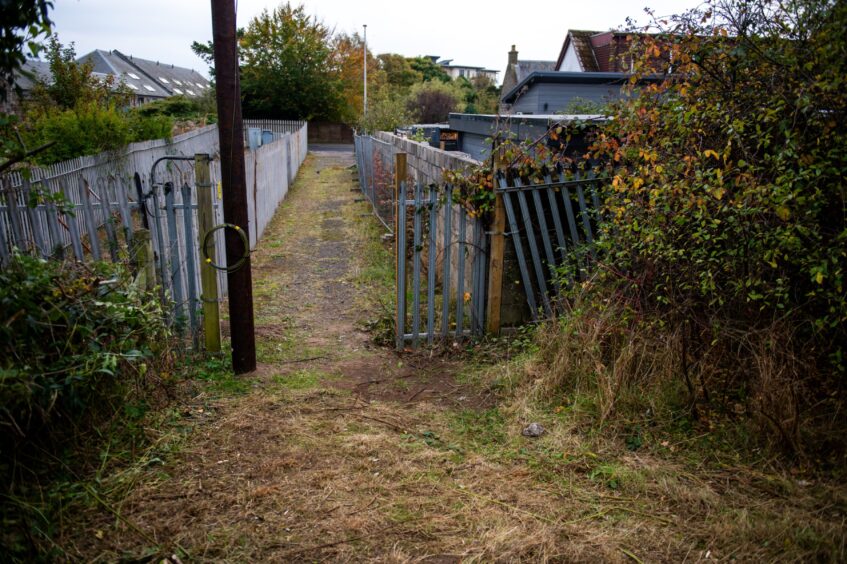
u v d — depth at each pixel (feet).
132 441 12.41
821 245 12.11
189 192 17.20
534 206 19.07
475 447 13.17
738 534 9.86
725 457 12.13
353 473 12.05
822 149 12.60
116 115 40.70
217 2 14.85
